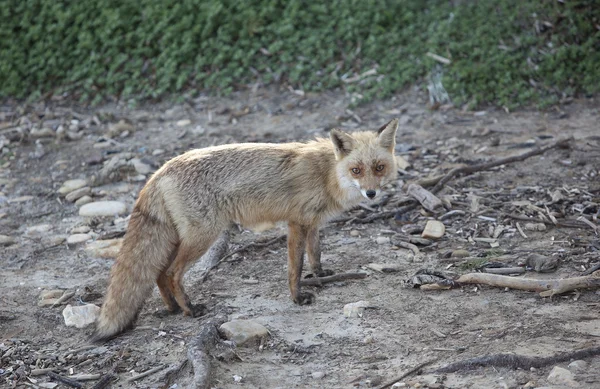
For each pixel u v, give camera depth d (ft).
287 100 61.21
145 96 63.41
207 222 31.58
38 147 55.83
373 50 64.03
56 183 50.11
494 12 65.51
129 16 68.80
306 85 62.28
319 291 33.68
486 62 60.54
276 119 58.13
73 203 47.09
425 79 60.80
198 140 55.16
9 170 52.49
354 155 31.86
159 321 32.01
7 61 66.39
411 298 32.17
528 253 35.47
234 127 57.16
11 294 35.32
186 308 31.96
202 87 64.23
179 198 31.32
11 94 65.16
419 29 66.18
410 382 25.53
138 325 31.68
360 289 33.53
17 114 61.82
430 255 36.65
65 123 59.88
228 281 35.32
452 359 26.89
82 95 64.23
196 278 35.91
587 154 47.50
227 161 32.19
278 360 27.99
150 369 27.78
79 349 29.78
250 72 64.90
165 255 31.68
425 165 48.32
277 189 32.14
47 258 39.60
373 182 31.65
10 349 29.91
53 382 27.63
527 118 55.01
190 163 32.01
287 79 63.82
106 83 64.95
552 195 41.55
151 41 67.00
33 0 69.46
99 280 36.52
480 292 32.14
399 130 54.95
